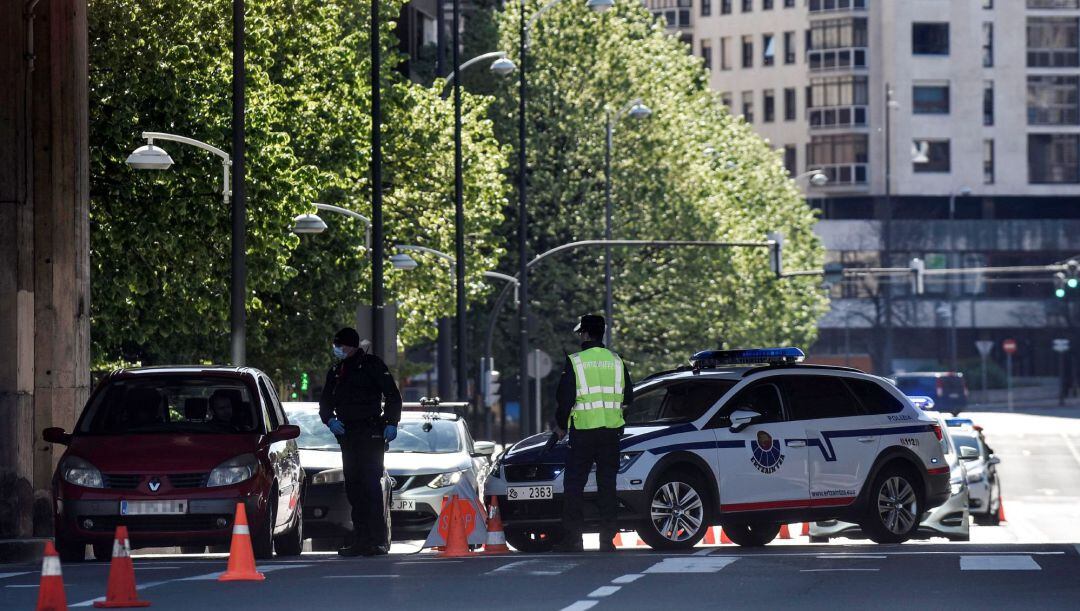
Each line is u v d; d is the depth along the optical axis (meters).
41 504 61.38
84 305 62.94
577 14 159.75
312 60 101.75
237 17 76.75
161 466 47.62
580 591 34.94
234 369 52.38
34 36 61.50
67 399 61.75
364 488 49.91
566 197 154.88
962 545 47.69
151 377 51.34
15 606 32.81
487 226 128.25
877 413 53.47
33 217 61.09
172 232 87.12
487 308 159.62
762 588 35.19
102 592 36.00
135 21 87.56
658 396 51.50
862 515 52.75
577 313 156.38
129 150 86.88
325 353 107.38
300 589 35.72
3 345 58.25
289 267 91.06
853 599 33.00
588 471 48.41
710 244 133.38
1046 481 159.50
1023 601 32.50
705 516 49.53
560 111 156.12
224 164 85.75
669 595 34.00
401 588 35.72
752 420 50.75
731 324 170.25
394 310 89.62
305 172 91.19
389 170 120.56
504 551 50.41
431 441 67.81
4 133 58.72
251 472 48.06
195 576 39.41
